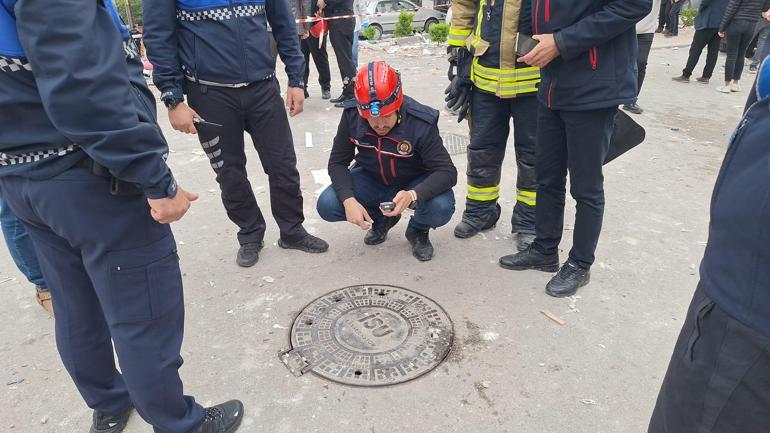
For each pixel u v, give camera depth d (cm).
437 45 1205
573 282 301
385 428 218
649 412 224
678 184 447
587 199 285
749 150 121
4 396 236
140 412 192
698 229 374
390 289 309
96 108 139
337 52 660
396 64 971
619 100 257
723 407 127
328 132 583
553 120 284
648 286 309
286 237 351
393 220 358
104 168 155
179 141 561
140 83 173
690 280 315
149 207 168
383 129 300
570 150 277
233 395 236
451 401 230
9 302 302
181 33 290
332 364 252
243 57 296
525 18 303
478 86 333
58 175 155
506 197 428
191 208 412
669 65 964
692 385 134
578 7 248
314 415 225
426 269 330
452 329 274
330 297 302
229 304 298
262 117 316
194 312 292
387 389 238
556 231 316
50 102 135
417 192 302
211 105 303
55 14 130
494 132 345
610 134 279
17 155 153
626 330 273
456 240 364
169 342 184
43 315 291
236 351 262
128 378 181
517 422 220
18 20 129
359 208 310
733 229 121
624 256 340
